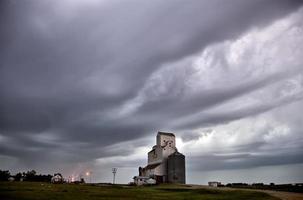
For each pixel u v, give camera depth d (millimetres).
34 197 36531
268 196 42625
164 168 91562
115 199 37906
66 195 41062
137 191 53469
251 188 63000
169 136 97062
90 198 38094
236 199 39781
